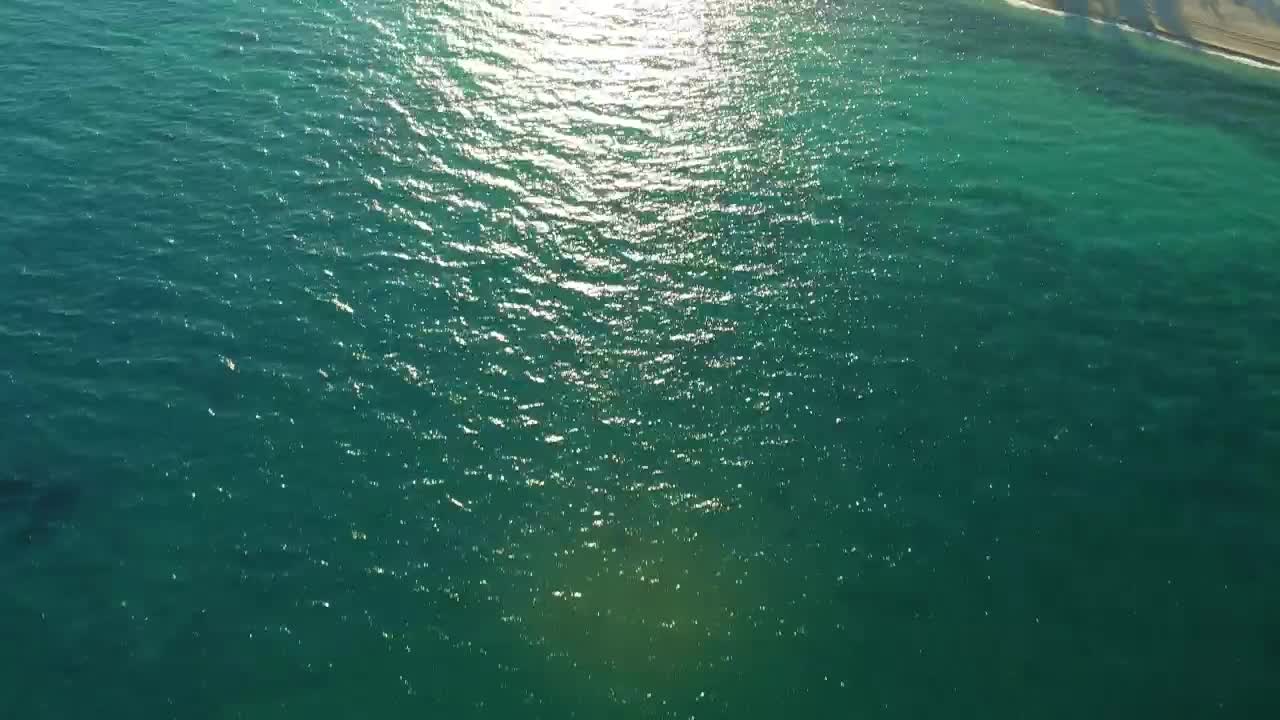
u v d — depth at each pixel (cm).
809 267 3688
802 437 3088
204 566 2691
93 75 4491
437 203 3903
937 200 4016
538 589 2678
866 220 3906
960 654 2530
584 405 3175
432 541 2780
